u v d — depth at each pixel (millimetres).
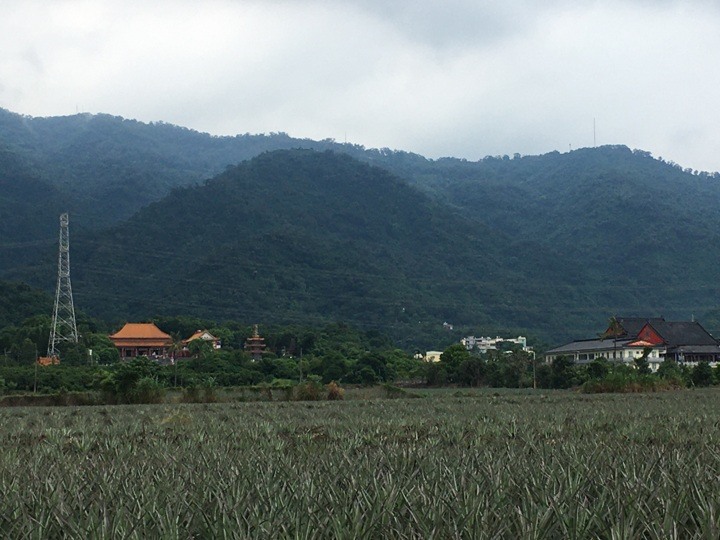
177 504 11375
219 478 14273
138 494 12562
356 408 48375
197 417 39188
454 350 110562
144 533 10188
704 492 11844
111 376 63438
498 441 23172
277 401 63781
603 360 102312
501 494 11922
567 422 32500
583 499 11516
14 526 10531
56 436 27703
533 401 54938
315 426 32688
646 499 11391
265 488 12680
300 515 10547
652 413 37406
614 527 9492
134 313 186375
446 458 17328
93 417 41000
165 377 90125
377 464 16109
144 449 22703
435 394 74250
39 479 15070
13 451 21828
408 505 10672
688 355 131875
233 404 57219
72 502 12117
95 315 185000
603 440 23344
